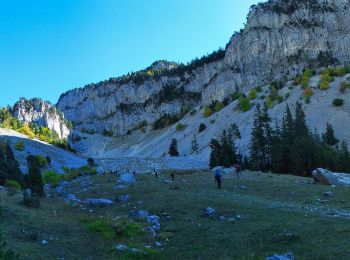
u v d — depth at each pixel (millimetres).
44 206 36000
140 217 30875
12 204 33531
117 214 33188
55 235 25906
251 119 194500
